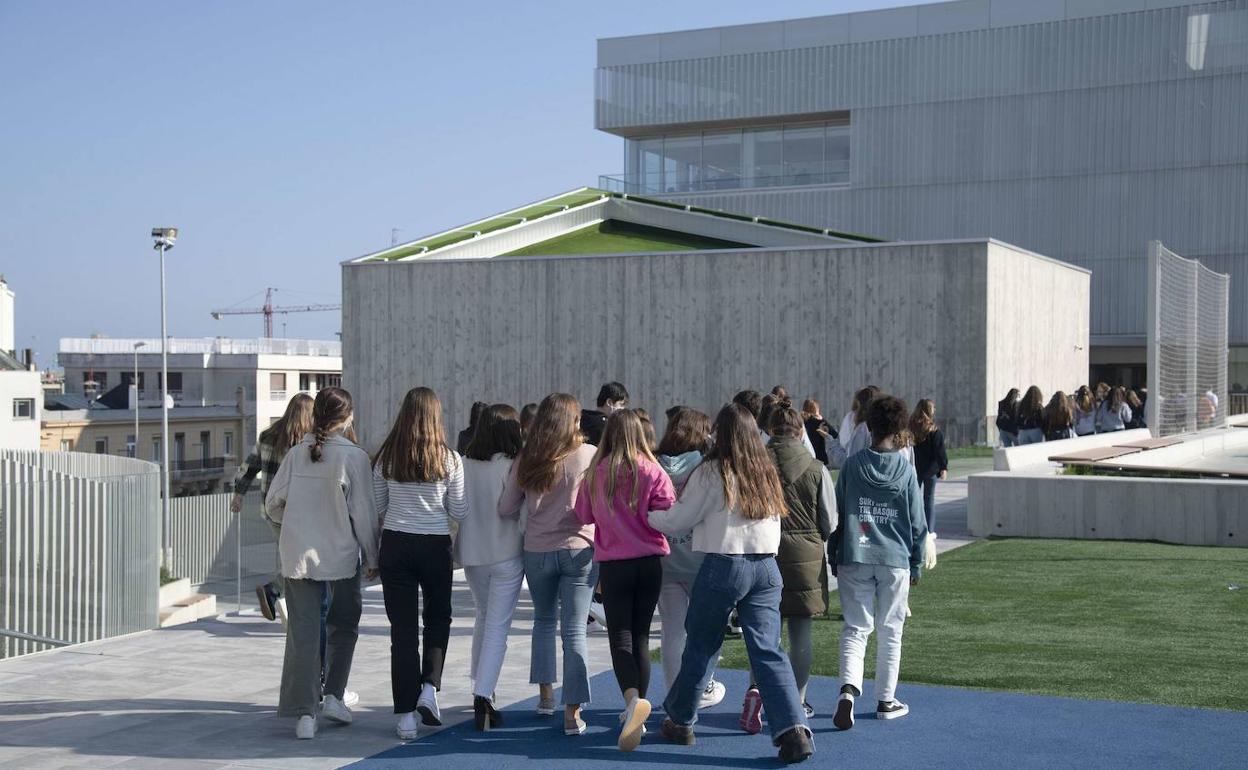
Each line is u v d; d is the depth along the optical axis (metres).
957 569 12.35
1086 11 51.97
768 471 6.18
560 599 6.83
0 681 7.98
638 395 34.69
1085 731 6.43
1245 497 13.95
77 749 6.32
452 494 6.73
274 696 7.56
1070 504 14.88
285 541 6.61
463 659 8.64
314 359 76.56
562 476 6.66
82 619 13.34
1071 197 52.25
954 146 54.34
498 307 36.38
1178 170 50.47
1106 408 25.09
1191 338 29.34
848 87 56.34
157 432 63.69
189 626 10.23
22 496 13.87
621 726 6.77
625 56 61.00
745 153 59.81
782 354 33.06
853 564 6.73
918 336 31.56
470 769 5.97
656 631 9.63
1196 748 6.11
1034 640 8.79
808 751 5.98
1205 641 8.71
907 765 5.92
